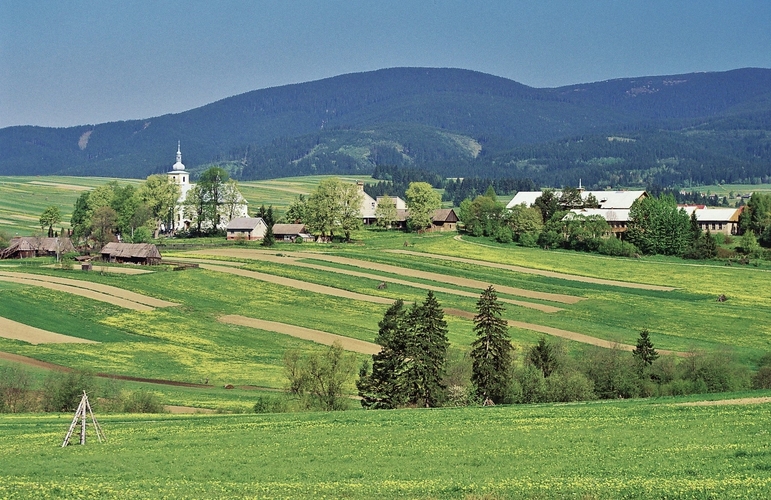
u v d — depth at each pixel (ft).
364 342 441.27
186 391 340.18
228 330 460.14
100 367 376.68
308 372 320.50
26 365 366.43
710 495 164.04
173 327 460.14
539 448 212.23
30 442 233.96
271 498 169.48
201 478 190.29
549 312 519.60
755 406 250.98
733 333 474.90
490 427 240.73
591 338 453.58
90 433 243.19
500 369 333.62
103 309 483.92
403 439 227.81
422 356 322.55
